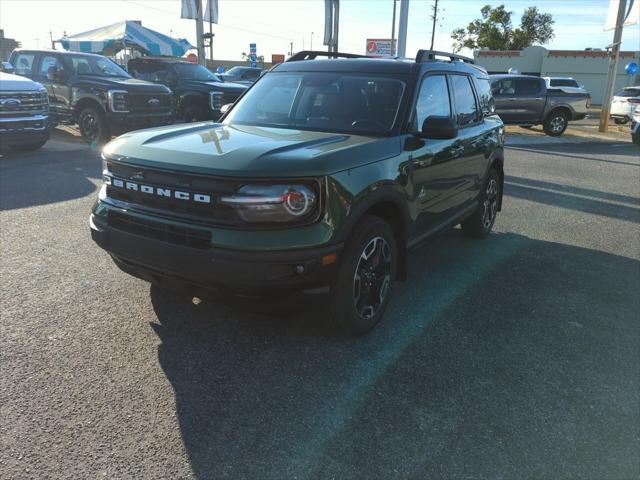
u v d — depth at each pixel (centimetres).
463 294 454
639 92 2281
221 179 293
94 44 2283
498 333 384
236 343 350
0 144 956
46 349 332
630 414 296
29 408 275
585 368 342
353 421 278
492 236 643
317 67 462
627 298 460
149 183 320
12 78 980
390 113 404
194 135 368
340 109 416
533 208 796
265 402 290
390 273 379
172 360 327
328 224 305
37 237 543
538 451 262
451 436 270
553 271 522
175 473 237
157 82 1411
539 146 1600
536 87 1852
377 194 345
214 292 309
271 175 291
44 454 244
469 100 536
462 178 503
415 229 414
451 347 360
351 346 354
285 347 348
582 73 4394
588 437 275
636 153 1490
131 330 360
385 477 240
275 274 294
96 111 1143
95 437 257
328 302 338
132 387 297
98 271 458
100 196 357
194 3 2114
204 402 288
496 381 322
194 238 303
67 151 1101
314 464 246
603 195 902
